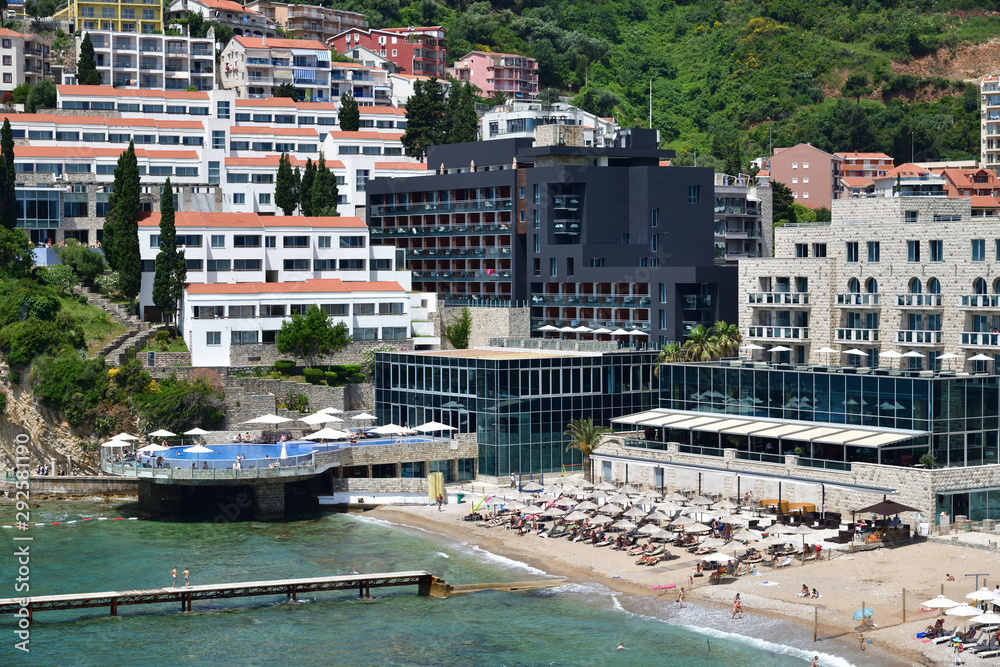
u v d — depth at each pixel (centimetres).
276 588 11975
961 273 16650
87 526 14800
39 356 17725
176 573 12406
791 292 18375
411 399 17900
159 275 19662
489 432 16425
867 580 11481
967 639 9881
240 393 18125
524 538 13888
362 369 19562
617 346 18400
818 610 10875
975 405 13500
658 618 11069
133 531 14538
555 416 16800
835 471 13338
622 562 12769
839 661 9781
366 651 10450
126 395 17375
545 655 10244
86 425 17262
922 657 9669
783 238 18912
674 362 16775
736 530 12456
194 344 19062
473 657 10244
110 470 15262
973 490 12862
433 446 16300
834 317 18038
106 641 10806
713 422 15150
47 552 13525
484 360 16412
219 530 14562
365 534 14312
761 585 11644
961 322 16638
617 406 17425
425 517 14975
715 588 11694
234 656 10388
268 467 14988
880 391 13788
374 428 17038
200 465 14975
